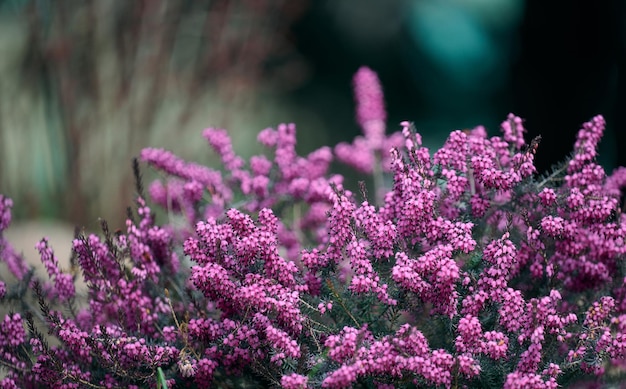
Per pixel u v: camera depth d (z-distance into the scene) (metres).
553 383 2.44
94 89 6.79
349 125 11.90
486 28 12.98
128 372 2.70
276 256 2.62
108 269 2.96
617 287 2.83
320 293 2.74
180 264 3.15
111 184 6.75
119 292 2.87
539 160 6.82
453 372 2.47
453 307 2.57
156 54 7.04
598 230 2.71
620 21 6.20
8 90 7.18
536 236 2.67
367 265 2.56
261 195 3.53
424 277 2.61
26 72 6.86
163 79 7.20
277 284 2.62
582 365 2.58
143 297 2.83
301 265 2.82
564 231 2.68
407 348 2.46
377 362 2.45
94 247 2.94
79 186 6.71
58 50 6.60
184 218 3.59
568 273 2.82
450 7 13.79
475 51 13.06
